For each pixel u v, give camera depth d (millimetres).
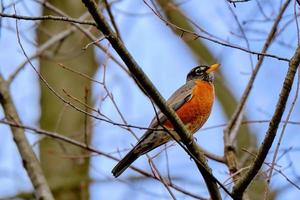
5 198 13633
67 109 14523
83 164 14000
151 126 10203
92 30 12492
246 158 11219
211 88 11750
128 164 10109
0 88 11383
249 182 8328
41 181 10547
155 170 9500
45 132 10375
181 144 8367
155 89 8203
